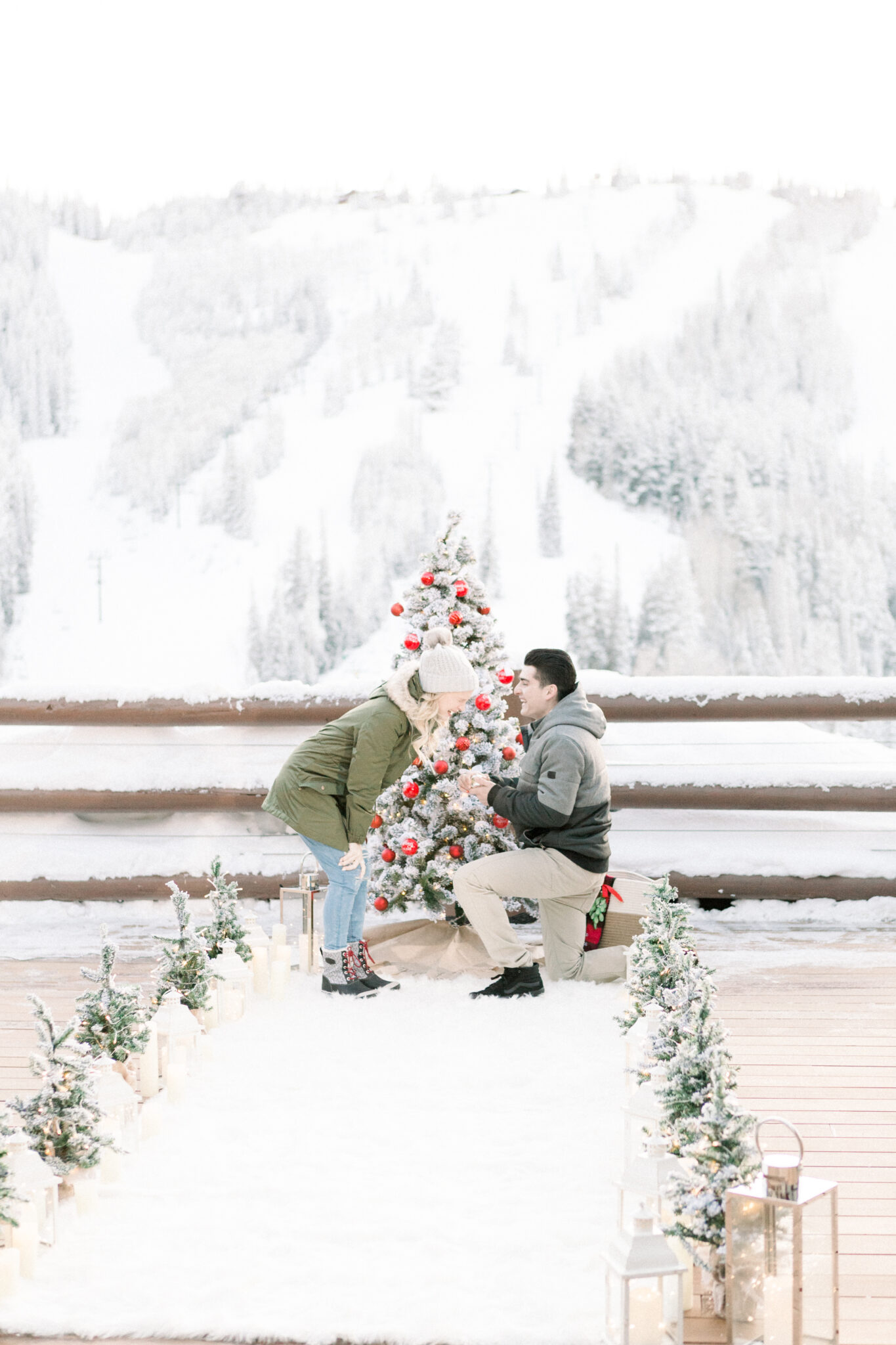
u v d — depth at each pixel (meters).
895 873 5.69
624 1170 2.14
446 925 5.03
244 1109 2.99
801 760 6.03
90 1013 3.11
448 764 4.80
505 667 5.04
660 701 5.99
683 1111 2.18
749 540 137.75
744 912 5.72
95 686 6.09
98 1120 2.59
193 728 6.29
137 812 6.02
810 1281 1.81
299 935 4.93
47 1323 1.96
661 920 3.13
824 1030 3.83
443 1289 2.05
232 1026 3.76
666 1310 1.82
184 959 3.72
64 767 6.03
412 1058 3.39
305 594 142.25
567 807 4.15
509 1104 3.00
